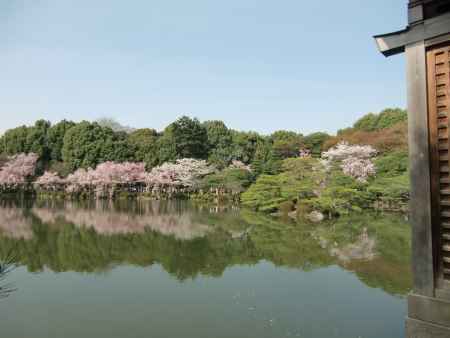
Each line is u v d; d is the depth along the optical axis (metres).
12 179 35.59
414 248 3.05
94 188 37.75
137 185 40.62
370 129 38.44
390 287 9.07
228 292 8.77
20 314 7.45
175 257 12.34
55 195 37.44
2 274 3.16
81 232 16.61
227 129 47.16
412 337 2.98
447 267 2.91
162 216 22.84
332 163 26.81
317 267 10.99
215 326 6.82
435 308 2.87
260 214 23.89
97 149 39.88
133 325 6.89
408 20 3.10
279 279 9.84
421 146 3.02
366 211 23.95
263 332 6.57
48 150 41.88
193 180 35.62
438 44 2.95
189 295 8.59
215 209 27.53
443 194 2.92
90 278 9.97
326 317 7.23
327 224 19.12
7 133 42.31
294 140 39.66
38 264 11.29
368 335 6.40
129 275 10.25
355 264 11.24
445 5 2.97
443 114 2.92
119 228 17.94
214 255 12.61
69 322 7.05
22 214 22.81
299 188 22.73
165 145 40.97
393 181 23.14
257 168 32.88
